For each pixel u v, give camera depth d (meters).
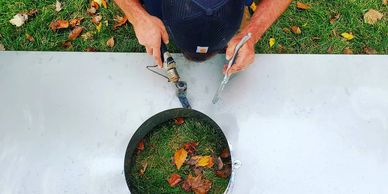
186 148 1.05
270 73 1.02
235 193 0.92
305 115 0.98
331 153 0.95
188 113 1.02
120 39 1.18
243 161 0.94
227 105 0.99
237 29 0.84
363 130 0.97
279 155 0.94
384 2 1.22
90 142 0.95
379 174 0.94
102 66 1.02
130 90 1.00
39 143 0.95
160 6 0.89
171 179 1.01
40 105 0.98
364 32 1.20
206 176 1.02
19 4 1.21
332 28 1.21
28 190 0.92
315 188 0.92
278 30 1.19
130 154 1.00
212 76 1.02
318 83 1.01
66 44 1.17
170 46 1.07
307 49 1.18
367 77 1.02
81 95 0.99
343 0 1.22
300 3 1.22
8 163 0.94
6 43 1.17
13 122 0.97
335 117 0.98
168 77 0.96
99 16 1.20
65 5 1.21
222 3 0.76
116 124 0.97
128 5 0.87
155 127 1.06
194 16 0.77
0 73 1.01
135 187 1.01
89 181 0.93
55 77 1.01
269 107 0.99
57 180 0.93
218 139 1.05
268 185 0.92
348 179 0.93
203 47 0.83
